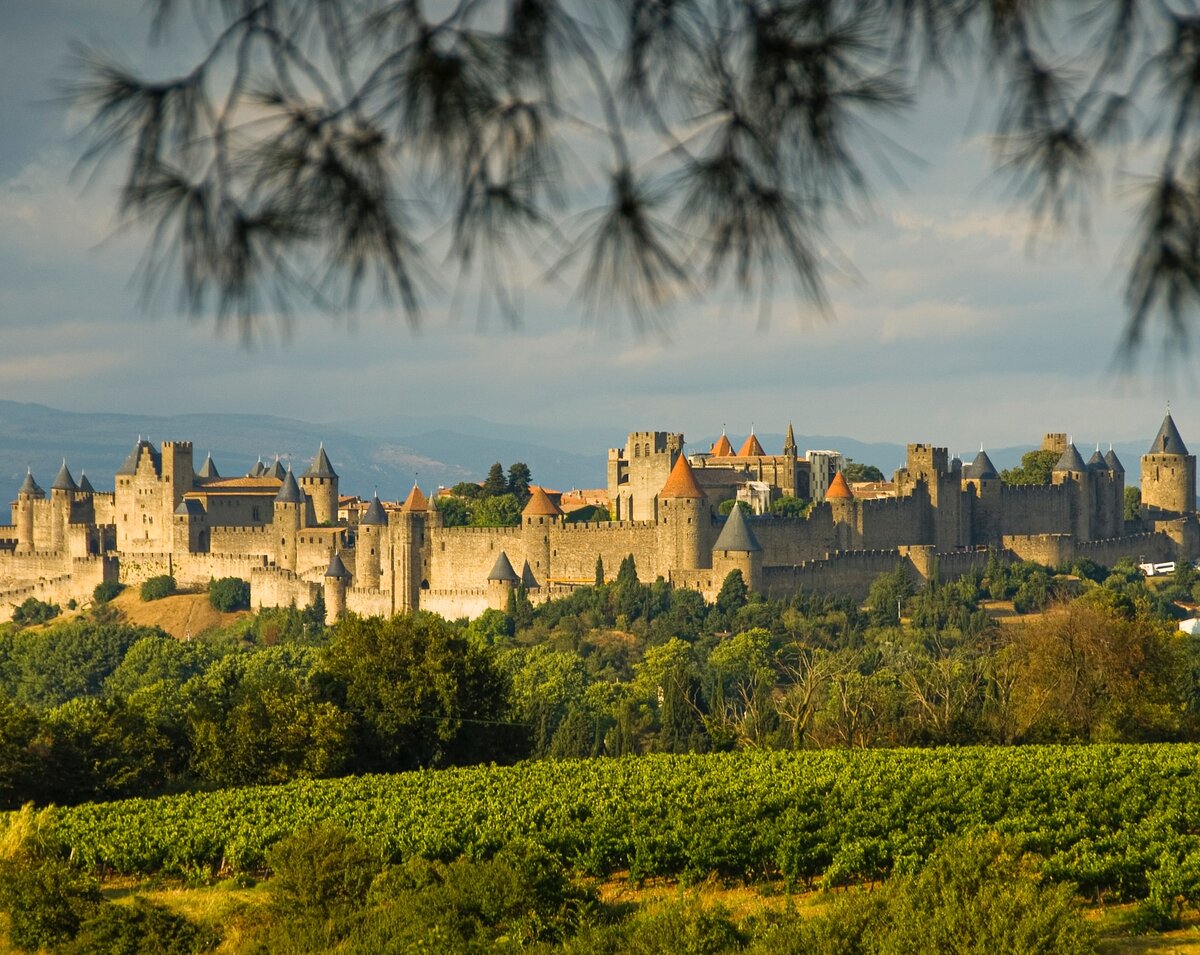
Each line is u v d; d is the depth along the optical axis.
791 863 120.31
